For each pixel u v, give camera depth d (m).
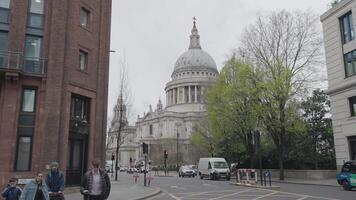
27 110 22.08
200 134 61.66
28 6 23.12
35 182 9.71
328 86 35.19
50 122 21.95
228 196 20.67
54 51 22.94
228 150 52.38
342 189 23.89
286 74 35.47
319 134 49.72
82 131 24.64
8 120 21.03
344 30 33.84
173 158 103.25
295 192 22.05
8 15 22.45
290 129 36.94
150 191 24.67
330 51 35.16
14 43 21.98
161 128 131.12
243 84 38.69
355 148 31.38
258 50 38.69
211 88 49.62
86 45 25.66
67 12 24.22
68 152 23.61
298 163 40.50
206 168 45.28
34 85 22.25
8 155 20.64
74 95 24.52
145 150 31.84
